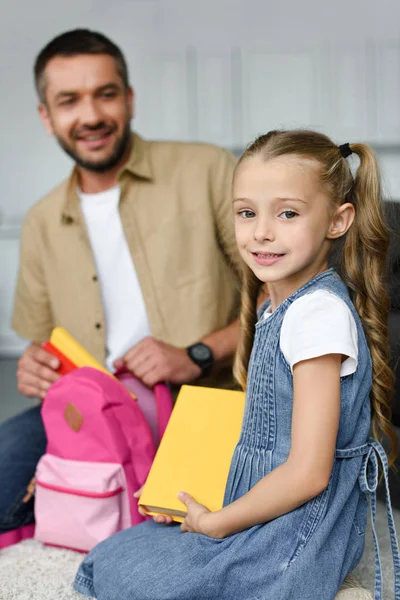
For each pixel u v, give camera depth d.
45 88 2.02
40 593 1.49
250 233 1.29
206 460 1.47
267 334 1.31
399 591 1.29
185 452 1.50
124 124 2.01
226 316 2.10
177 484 1.45
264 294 1.64
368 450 1.31
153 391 1.82
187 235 2.05
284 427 1.28
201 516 1.29
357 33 4.40
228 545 1.25
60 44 2.00
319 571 1.20
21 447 1.85
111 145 2.00
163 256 2.02
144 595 1.23
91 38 2.01
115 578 1.29
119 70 2.02
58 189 2.14
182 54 4.40
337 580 1.22
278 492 1.19
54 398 1.67
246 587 1.21
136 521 1.61
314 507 1.22
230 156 2.14
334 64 4.42
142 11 4.37
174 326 2.02
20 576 1.57
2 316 4.47
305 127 1.58
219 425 1.51
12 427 1.92
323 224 1.28
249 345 1.53
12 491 1.77
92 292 2.04
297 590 1.18
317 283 1.29
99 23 4.37
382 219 1.34
